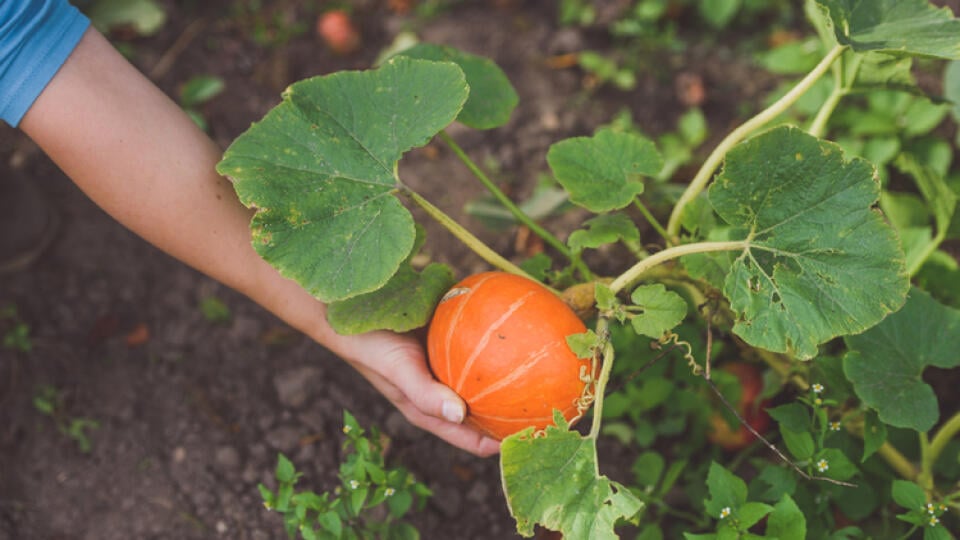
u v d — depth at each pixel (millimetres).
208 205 1268
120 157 1239
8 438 1574
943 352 1313
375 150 1232
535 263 1381
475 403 1207
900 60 1315
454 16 2002
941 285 1518
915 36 1252
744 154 1183
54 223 1723
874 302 1174
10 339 1625
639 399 1467
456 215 1744
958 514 1359
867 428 1312
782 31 1954
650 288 1202
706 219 1326
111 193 1255
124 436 1578
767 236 1201
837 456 1288
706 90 1875
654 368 1454
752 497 1387
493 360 1186
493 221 1562
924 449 1372
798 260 1194
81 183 1261
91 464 1561
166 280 1696
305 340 1635
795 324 1186
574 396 1191
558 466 1160
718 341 1449
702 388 1447
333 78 1243
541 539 1479
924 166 1439
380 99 1240
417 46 1386
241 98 1875
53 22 1217
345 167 1227
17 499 1537
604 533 1143
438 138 1830
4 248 1672
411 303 1255
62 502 1536
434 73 1236
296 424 1572
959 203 1397
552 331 1187
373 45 1976
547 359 1181
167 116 1263
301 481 1532
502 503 1511
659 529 1439
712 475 1274
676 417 1514
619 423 1543
